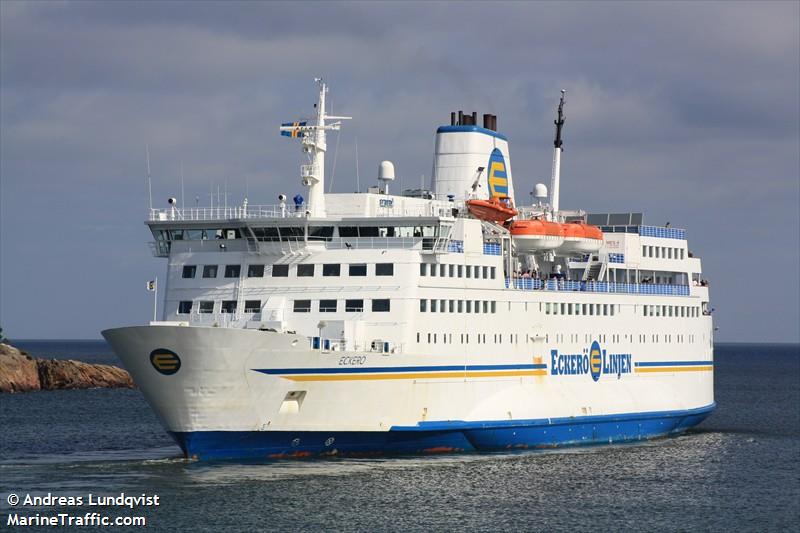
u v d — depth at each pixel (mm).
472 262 137250
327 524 104000
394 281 128500
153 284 126688
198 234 135125
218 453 122688
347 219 130250
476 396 137125
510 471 129875
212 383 117688
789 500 123438
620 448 153625
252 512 106812
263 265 131625
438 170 156375
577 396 151500
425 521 106562
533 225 146875
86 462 134125
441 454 134875
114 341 119250
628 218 171625
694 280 183250
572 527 108000
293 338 119375
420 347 130125
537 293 146375
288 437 123562
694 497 123625
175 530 101438
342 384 123500
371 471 124125
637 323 163750
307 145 132875
